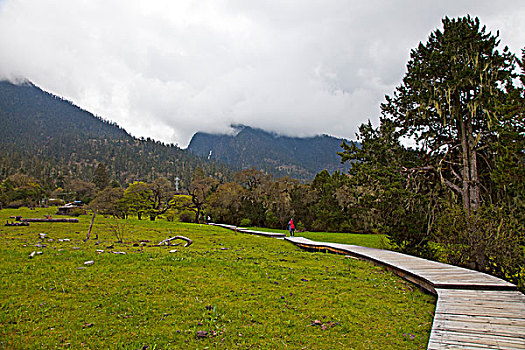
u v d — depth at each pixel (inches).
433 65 818.2
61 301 320.2
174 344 245.6
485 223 631.8
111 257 531.5
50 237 838.5
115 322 279.3
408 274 515.8
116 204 2518.5
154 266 481.7
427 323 318.0
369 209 910.4
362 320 316.5
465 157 813.2
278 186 2518.5
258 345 251.8
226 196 2539.4
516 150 615.5
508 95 621.0
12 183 3951.8
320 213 2015.3
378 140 892.0
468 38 813.2
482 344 244.2
